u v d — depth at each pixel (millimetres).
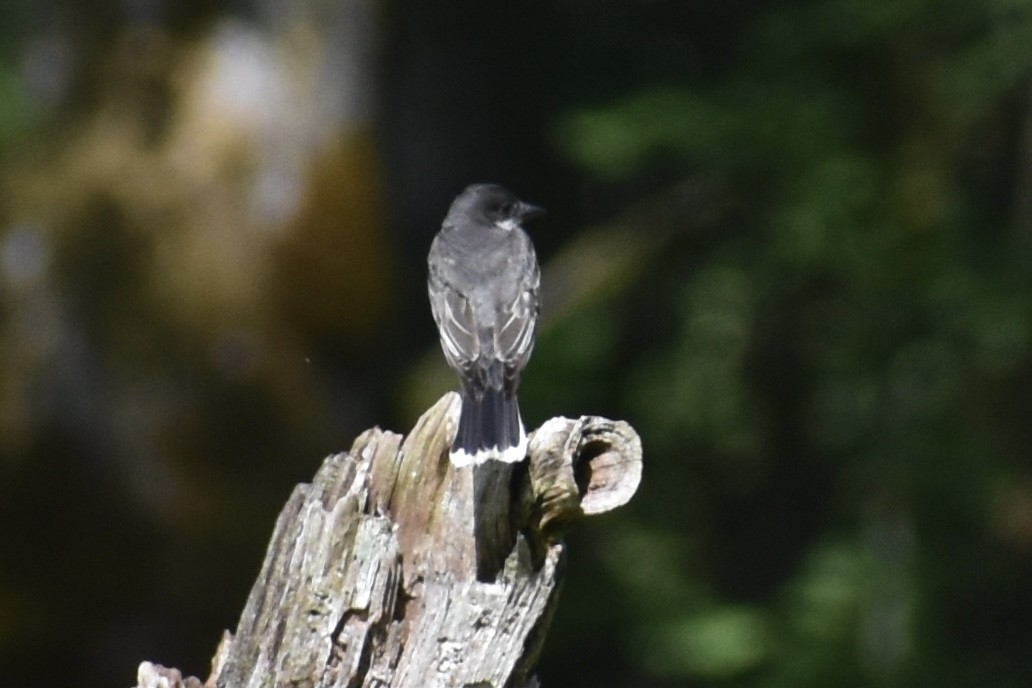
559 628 16719
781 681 15672
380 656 6133
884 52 15836
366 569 6105
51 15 13688
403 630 6160
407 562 6234
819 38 15906
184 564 13602
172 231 13383
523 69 18891
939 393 16188
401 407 15242
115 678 13672
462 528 6246
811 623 15812
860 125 15906
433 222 18391
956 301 15797
